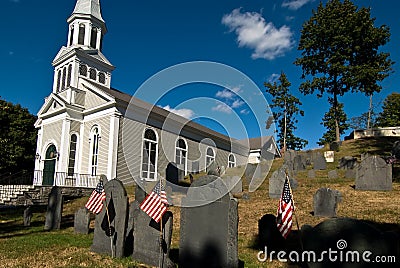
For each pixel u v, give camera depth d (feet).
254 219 32.68
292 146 181.27
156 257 19.76
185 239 19.26
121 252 21.86
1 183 82.07
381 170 42.24
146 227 20.85
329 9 124.67
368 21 118.21
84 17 87.71
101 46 91.66
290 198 19.99
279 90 145.89
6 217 44.29
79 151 75.61
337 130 122.52
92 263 20.81
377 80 115.75
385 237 13.38
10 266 20.52
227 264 17.13
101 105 72.74
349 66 117.91
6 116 112.06
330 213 30.37
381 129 117.91
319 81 121.29
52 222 35.35
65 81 83.71
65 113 74.69
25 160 108.37
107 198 23.85
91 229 33.63
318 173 63.57
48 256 22.89
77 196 60.59
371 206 33.17
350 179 53.06
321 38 123.95
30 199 56.70
